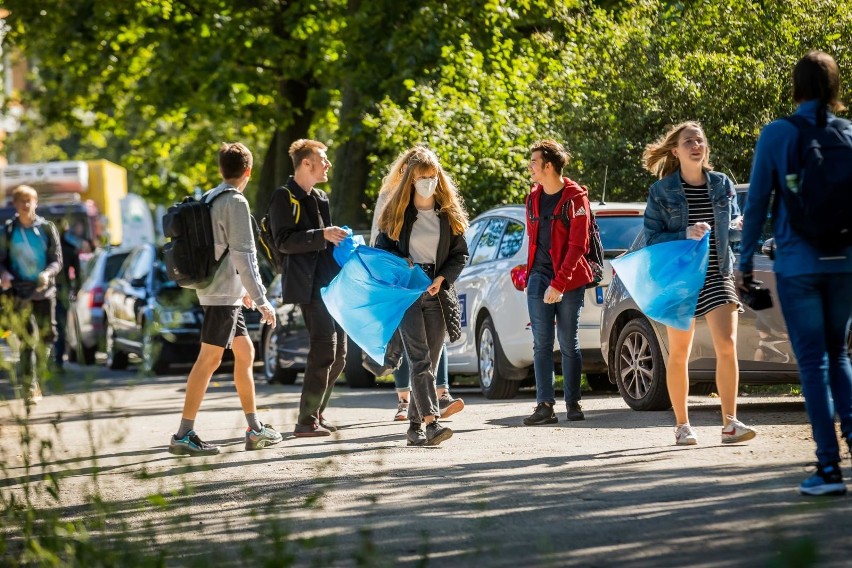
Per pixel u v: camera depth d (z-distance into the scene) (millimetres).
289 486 10289
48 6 41375
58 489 8000
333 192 34000
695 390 16734
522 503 9031
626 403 16031
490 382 19312
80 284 29062
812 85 8828
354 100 33406
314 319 13883
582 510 8617
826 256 8633
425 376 12719
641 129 24750
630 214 18109
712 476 9742
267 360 24547
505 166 27672
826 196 8539
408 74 31500
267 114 40531
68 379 7898
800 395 17656
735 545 7223
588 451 11766
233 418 17172
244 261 12711
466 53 30969
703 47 24297
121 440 7961
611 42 25234
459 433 13984
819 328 8758
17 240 20453
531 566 6996
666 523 7969
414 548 7641
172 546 7418
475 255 20438
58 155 70875
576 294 14734
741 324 14430
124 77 43906
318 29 36969
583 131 25453
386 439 13602
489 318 19312
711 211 11867
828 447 8672
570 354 14820
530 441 12867
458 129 28188
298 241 13594
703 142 11859
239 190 13086
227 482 10656
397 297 12562
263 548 6750
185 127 43594
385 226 12820
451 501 9250
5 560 7395
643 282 11758
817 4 23250
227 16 38781
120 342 31031
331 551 7102
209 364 12750
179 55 39438
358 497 9594
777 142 8789
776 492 8852
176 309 7820
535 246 14758
